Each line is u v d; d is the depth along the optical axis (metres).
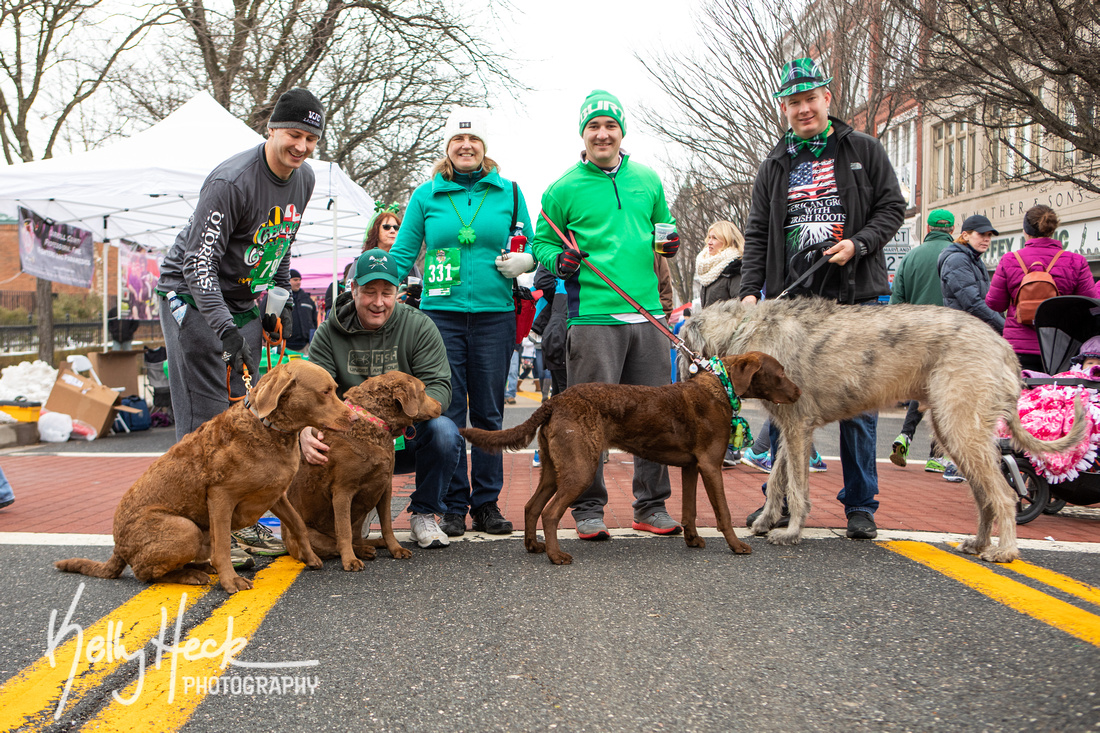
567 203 4.77
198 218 4.09
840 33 13.30
